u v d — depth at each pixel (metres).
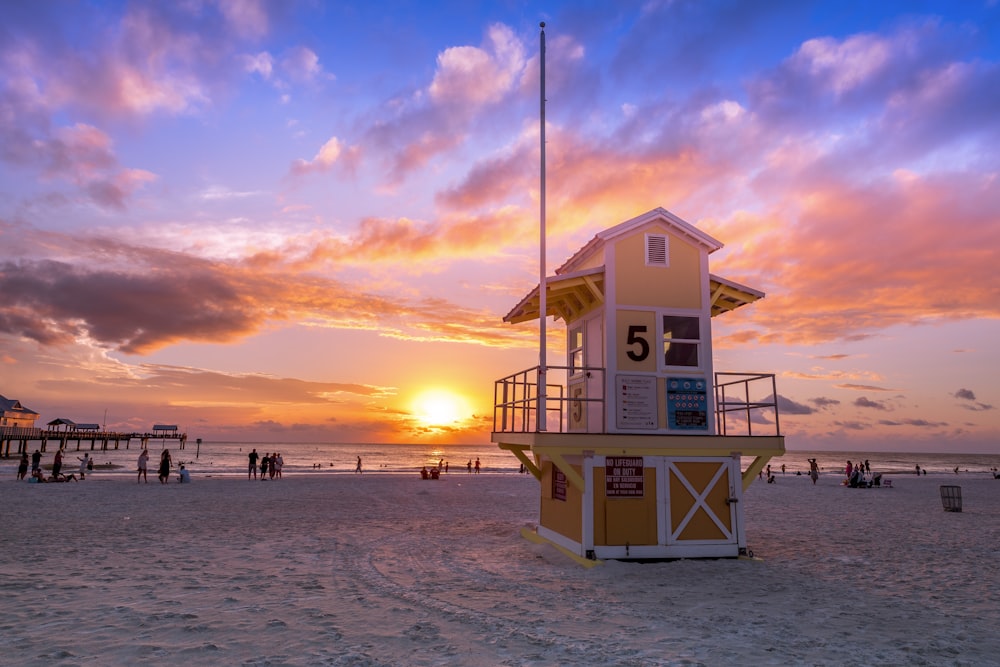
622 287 12.78
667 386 12.53
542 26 14.98
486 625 7.52
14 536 14.39
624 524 11.83
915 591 9.88
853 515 22.25
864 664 6.25
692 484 12.27
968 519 21.19
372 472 56.47
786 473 68.25
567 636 7.08
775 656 6.46
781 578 10.66
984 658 6.49
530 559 12.20
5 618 7.59
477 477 45.69
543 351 12.57
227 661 6.13
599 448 11.83
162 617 7.71
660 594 9.37
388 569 11.09
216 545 13.50
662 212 13.08
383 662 6.14
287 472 54.94
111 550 12.68
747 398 12.95
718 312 15.19
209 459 90.00
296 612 8.07
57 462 31.50
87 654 6.29
